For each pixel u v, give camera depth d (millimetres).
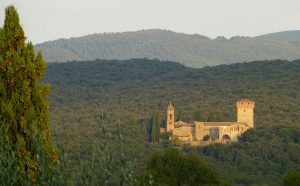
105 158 40031
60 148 42656
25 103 59156
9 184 40781
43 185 41531
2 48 61156
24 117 58250
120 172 39719
